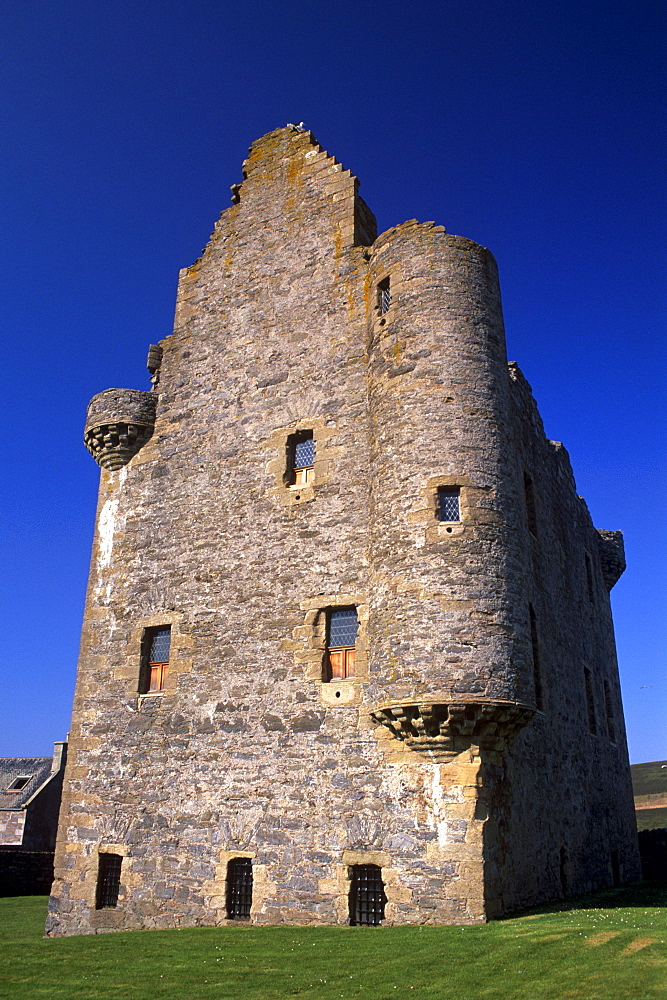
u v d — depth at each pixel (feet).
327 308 55.26
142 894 49.14
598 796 65.05
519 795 45.52
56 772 125.70
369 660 43.50
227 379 58.59
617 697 80.07
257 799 46.70
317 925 41.96
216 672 51.19
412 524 43.09
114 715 54.85
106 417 61.77
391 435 45.80
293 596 49.75
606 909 40.93
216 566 53.88
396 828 40.93
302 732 46.37
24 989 31.63
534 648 54.65
